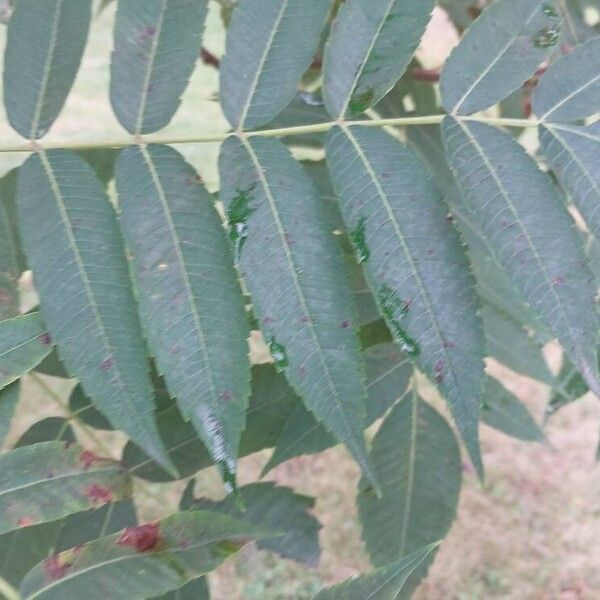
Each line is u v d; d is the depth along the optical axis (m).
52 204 0.19
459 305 0.19
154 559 0.17
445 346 0.18
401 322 0.19
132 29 0.20
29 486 0.18
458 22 0.38
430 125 0.31
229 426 0.18
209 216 0.19
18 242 0.24
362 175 0.20
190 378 0.18
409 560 0.17
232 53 0.20
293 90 0.21
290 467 0.74
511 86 0.20
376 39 0.20
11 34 0.20
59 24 0.20
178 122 0.83
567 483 0.76
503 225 0.19
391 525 0.28
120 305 0.19
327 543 0.69
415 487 0.28
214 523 0.17
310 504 0.25
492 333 0.30
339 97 0.20
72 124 0.93
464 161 0.20
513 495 0.75
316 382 0.18
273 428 0.24
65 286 0.19
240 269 0.19
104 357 0.18
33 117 0.20
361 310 0.24
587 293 0.19
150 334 0.18
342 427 0.18
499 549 0.72
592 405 0.81
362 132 0.20
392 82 0.21
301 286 0.19
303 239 0.19
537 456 0.78
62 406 0.25
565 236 0.19
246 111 0.20
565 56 0.20
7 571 0.22
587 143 0.20
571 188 0.20
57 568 0.16
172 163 0.20
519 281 0.19
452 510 0.28
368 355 0.27
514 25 0.20
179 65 0.21
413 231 0.19
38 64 0.20
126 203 0.19
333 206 0.27
